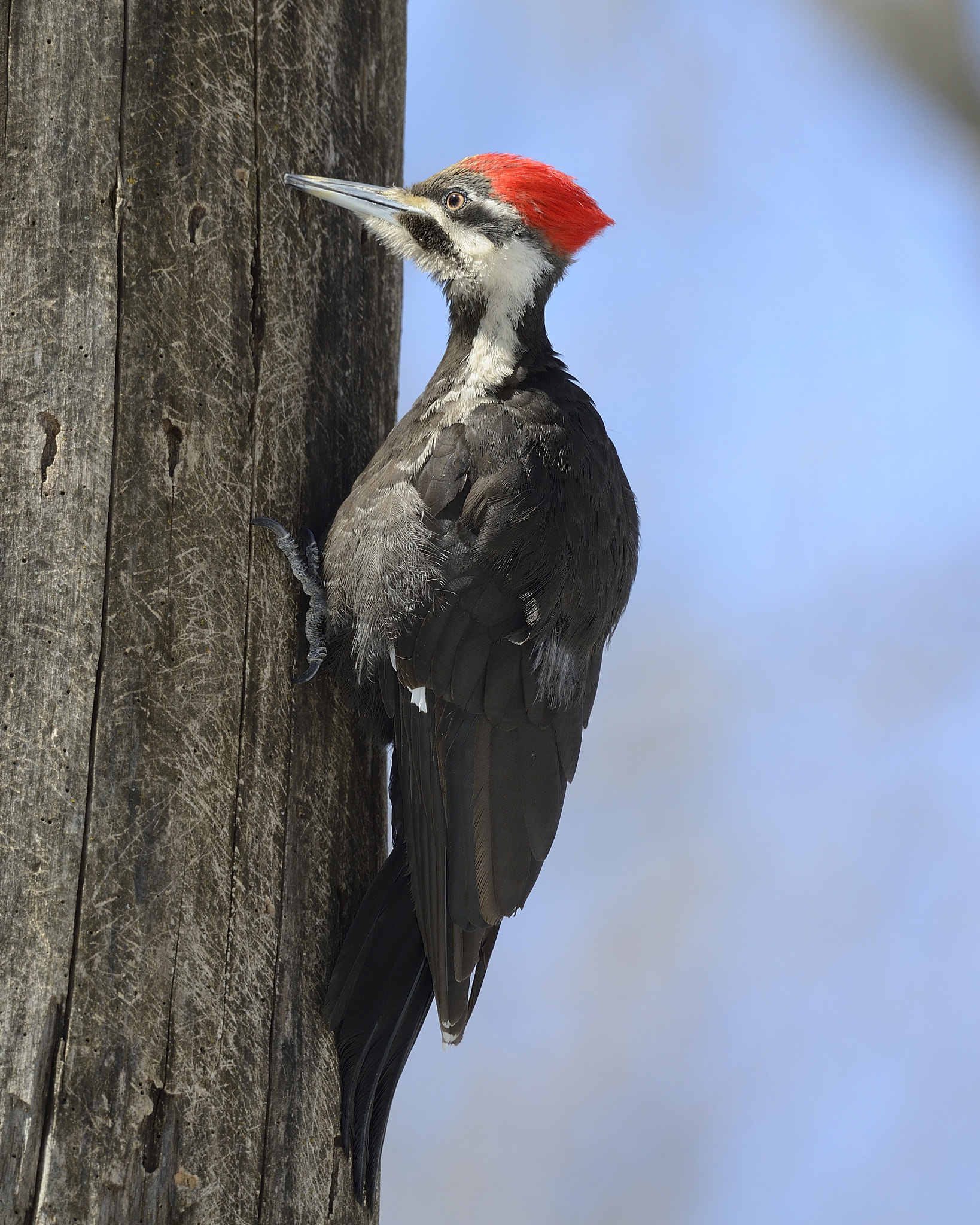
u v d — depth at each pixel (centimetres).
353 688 788
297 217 787
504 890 759
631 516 885
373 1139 727
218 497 718
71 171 705
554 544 793
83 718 664
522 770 776
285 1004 706
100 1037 639
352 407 830
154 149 720
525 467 800
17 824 650
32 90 709
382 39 885
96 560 678
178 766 680
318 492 789
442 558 772
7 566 671
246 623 721
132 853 662
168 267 716
